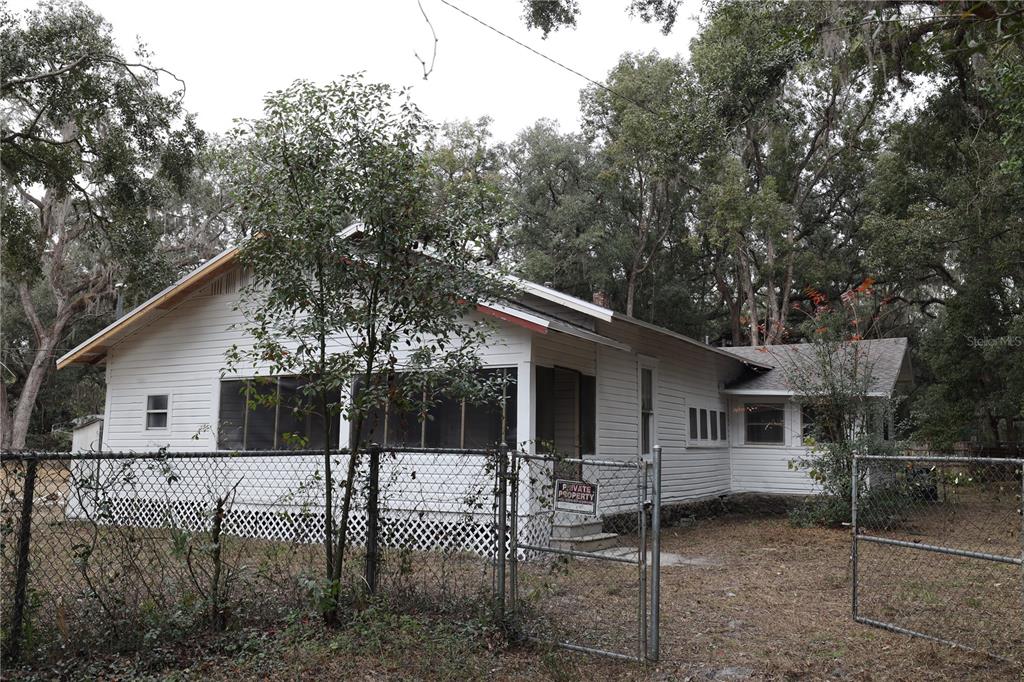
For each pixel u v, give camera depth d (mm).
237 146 6125
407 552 6555
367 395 5840
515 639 5832
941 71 21109
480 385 6164
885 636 6367
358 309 6082
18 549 4871
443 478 10711
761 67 23812
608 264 37562
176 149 21406
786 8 17625
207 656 5297
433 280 6020
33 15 18453
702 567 9883
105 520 5699
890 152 32812
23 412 32094
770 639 6285
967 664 5551
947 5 9062
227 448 12664
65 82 19047
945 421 24281
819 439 16484
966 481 9422
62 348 36656
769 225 32531
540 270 35875
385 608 6137
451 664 5246
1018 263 21500
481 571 7281
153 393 13578
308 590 5883
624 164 35219
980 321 23375
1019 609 7113
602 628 6289
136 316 13352
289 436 6211
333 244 5871
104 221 23266
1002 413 24656
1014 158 10602
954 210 22047
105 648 5227
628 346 12953
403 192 5906
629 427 13578
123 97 20188
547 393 11438
